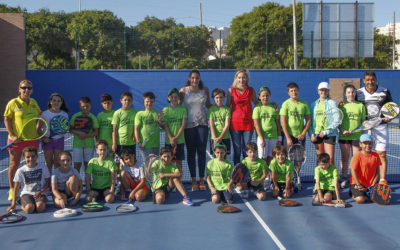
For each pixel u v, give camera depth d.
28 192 4.79
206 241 3.77
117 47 28.19
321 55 19.55
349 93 5.71
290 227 4.16
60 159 5.01
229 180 5.31
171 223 4.33
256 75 18.28
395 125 14.72
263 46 32.97
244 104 5.74
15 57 17.55
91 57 30.17
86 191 5.29
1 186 6.18
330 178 5.12
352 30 19.45
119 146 5.77
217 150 5.29
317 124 5.75
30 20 31.44
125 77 18.03
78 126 5.66
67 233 4.01
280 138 5.93
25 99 5.23
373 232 3.99
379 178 5.46
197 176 6.96
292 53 33.25
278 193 5.39
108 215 4.63
